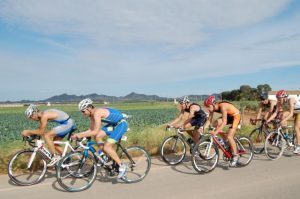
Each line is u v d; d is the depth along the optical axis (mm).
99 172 6957
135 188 5891
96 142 6234
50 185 6035
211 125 7953
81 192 5660
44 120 6344
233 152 7398
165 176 6715
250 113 31031
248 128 12844
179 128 8070
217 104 7605
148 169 6625
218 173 6992
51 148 6402
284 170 7246
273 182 6266
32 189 5801
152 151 9039
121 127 6242
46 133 6438
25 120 33438
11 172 6031
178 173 6973
